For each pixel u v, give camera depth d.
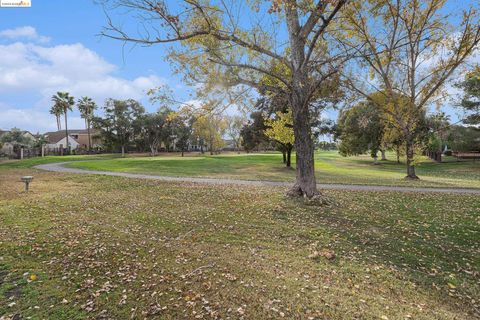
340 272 5.36
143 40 8.45
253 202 10.73
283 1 8.07
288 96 10.82
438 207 10.13
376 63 18.41
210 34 8.93
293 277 5.07
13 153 50.47
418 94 20.20
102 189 14.40
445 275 5.41
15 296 4.37
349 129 37.28
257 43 10.16
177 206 10.45
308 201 10.12
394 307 4.25
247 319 3.82
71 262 5.58
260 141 31.62
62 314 3.94
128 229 7.74
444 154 53.69
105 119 56.53
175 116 10.87
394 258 6.07
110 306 4.12
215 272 5.18
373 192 13.06
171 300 4.27
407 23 16.91
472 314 4.27
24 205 10.45
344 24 12.97
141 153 68.00
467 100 33.00
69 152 59.84
